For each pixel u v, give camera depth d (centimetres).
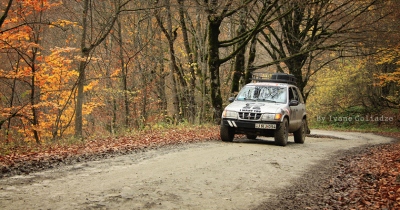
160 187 682
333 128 4309
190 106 2575
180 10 2205
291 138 1942
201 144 1326
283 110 1380
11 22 1586
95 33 2547
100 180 726
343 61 4366
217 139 1517
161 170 832
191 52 2730
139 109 2617
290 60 2561
